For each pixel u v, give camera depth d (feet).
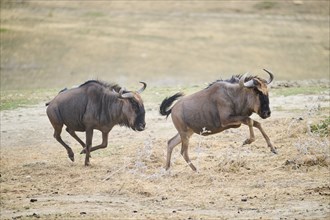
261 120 226.58
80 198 165.37
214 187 169.17
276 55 511.40
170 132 224.12
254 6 634.84
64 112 193.36
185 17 620.08
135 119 190.39
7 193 171.12
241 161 183.73
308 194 161.07
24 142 222.69
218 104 177.78
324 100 254.06
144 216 146.61
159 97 275.39
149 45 545.03
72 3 647.56
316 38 541.75
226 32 575.38
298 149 189.67
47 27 574.56
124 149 206.59
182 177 176.86
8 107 265.34
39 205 159.84
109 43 545.44
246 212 149.59
